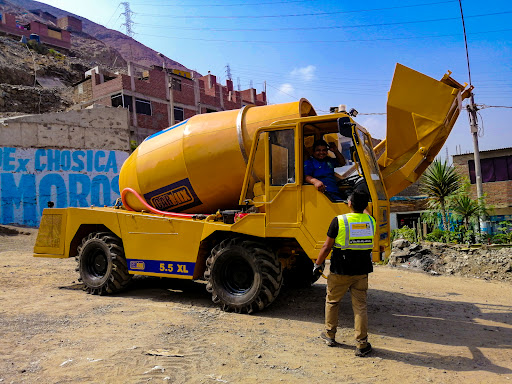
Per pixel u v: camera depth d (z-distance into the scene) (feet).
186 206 23.88
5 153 65.87
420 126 20.49
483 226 56.70
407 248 39.01
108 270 24.00
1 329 16.40
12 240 52.85
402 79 20.63
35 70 159.84
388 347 15.62
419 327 18.56
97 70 126.00
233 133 21.67
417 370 13.29
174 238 22.22
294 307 21.54
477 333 17.72
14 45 180.14
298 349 15.12
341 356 14.52
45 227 27.32
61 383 11.55
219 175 22.27
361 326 14.58
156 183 24.14
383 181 20.79
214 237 21.84
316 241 18.25
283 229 18.99
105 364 12.94
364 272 14.87
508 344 16.21
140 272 23.29
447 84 20.72
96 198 73.72
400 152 21.12
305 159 20.51
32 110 128.88
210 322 18.35
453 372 13.17
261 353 14.55
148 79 119.96
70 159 71.56
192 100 131.75
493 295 26.32
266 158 19.69
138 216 23.59
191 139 22.75
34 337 15.64
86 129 73.56
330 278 15.37
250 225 19.79
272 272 19.88
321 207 18.24
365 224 15.16
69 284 27.61
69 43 245.24
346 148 18.90
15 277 28.84
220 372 12.70
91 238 25.21
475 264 34.78
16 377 11.89
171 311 20.22
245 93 178.40
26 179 67.36
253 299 19.62
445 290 27.76
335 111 19.85
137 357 13.62
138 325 17.56
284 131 19.49
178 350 14.42
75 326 17.26
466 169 75.77
